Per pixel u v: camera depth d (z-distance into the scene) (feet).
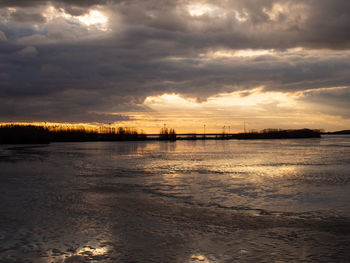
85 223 48.01
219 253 36.42
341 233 43.24
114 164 138.51
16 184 84.74
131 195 70.03
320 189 76.23
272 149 261.85
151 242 39.93
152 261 34.32
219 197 67.56
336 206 58.85
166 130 606.96
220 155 194.90
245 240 40.65
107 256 35.60
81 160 157.89
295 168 121.80
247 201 63.52
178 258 35.06
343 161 150.00
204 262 34.04
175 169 120.06
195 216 52.21
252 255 35.81
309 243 39.52
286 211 55.26
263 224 47.60
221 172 110.42
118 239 41.01
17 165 132.36
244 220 49.78
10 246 38.60
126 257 35.37
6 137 385.50
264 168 122.42
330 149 256.73
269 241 40.27
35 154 198.70
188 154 203.72
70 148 278.05
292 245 38.86
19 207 58.44
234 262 33.99
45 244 39.24
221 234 43.01
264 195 69.46
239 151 235.81
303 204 60.59
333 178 94.53
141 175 103.09
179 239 41.01
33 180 91.86
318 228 45.57
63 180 92.02
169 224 47.52
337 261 34.12
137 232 43.86
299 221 49.14
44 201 63.77
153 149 267.39
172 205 60.23
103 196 68.95
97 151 234.38
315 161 151.02
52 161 151.23
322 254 36.04
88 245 38.91
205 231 44.29
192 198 66.69
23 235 42.50
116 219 50.26
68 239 41.01
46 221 49.14
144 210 56.29
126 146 327.26
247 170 116.06
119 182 88.53
